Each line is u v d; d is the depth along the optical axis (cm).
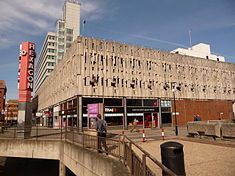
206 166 692
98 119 948
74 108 2591
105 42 2850
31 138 1559
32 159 2264
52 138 1521
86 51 2661
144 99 3053
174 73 3478
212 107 3819
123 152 683
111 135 858
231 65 4372
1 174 1806
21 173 1809
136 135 1825
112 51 2884
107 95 2708
